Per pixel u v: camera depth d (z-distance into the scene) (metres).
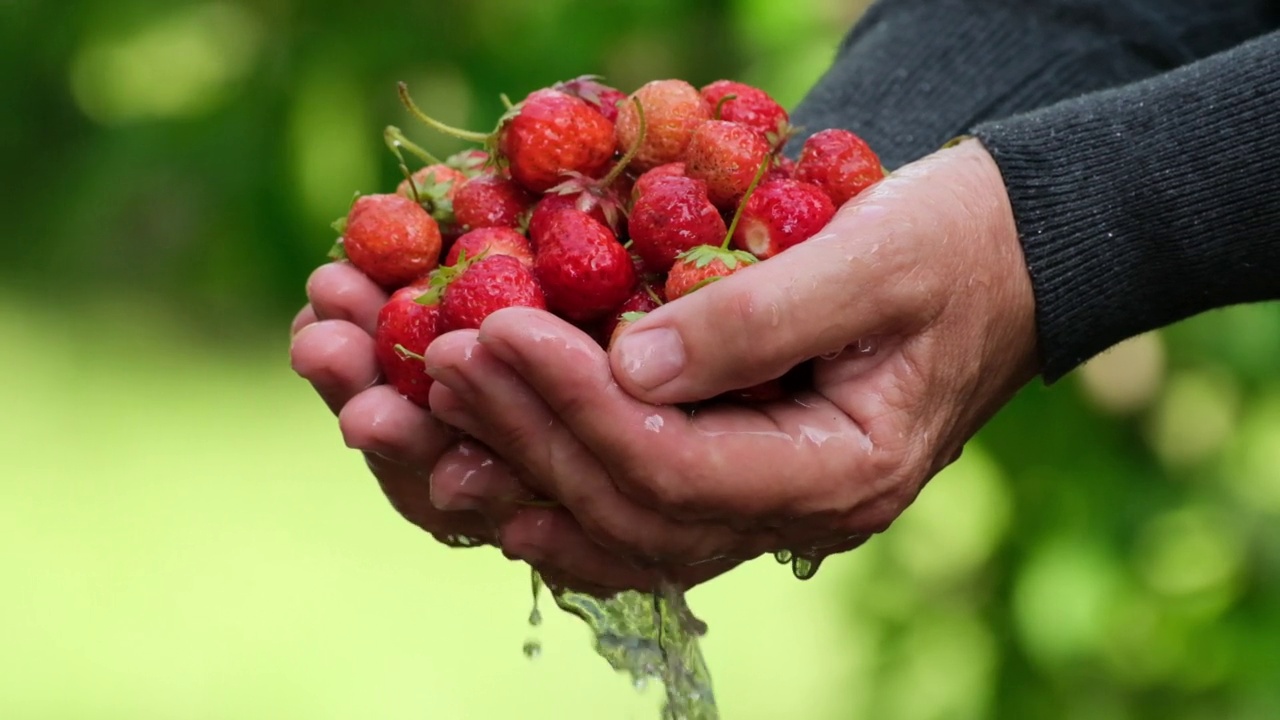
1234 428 1.12
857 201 0.85
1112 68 0.96
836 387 0.85
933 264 0.84
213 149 1.33
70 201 1.49
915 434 0.85
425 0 1.29
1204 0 0.96
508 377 0.82
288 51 1.31
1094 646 1.11
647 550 0.85
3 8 1.50
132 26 1.37
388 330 0.86
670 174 0.86
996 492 1.13
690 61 1.35
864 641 1.17
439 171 0.90
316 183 1.31
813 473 0.84
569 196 0.86
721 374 0.82
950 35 0.98
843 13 1.17
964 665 1.15
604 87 0.89
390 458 0.86
